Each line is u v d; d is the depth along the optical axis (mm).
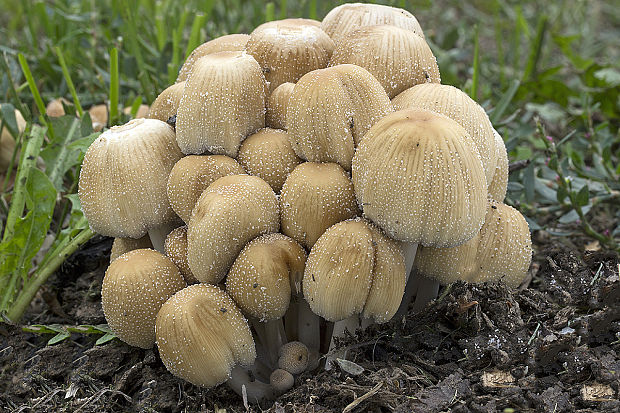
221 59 273
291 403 272
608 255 305
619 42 609
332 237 261
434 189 251
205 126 272
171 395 285
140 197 277
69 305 326
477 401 268
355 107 266
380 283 262
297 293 271
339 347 279
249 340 268
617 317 283
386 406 270
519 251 284
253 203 264
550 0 659
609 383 270
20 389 297
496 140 290
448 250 278
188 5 529
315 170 266
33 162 330
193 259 266
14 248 314
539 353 276
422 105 272
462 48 555
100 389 291
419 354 284
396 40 281
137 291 271
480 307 286
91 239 338
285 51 284
